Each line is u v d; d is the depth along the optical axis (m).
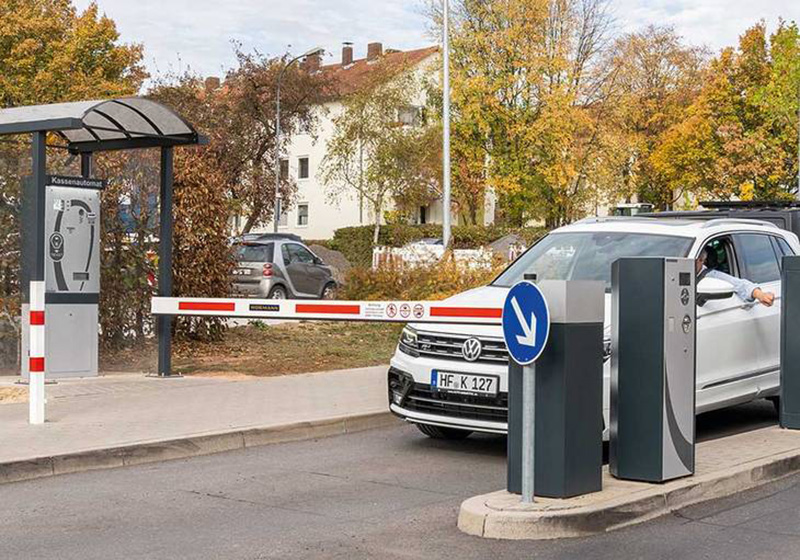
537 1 45.25
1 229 13.34
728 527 6.56
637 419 7.15
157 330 13.62
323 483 8.09
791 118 45.75
